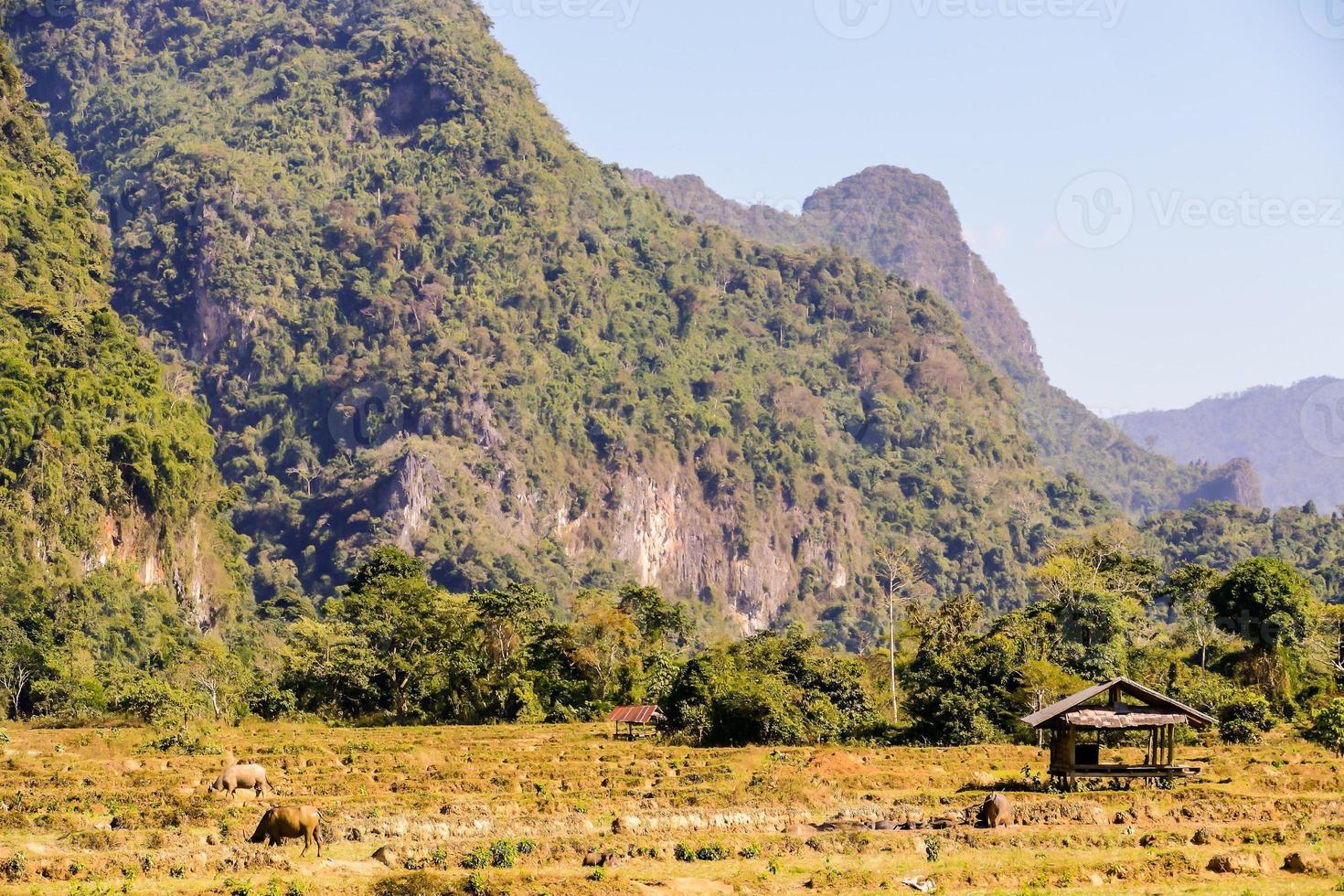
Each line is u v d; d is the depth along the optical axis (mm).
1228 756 92188
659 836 60000
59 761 94500
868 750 97562
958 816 66062
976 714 104438
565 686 148375
